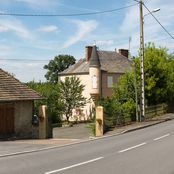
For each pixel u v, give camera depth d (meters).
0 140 27.34
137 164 14.00
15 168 13.60
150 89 43.47
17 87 31.11
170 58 49.44
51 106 49.44
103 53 63.12
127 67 62.53
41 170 13.00
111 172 12.40
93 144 21.72
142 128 31.98
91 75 55.97
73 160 15.27
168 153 16.84
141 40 36.72
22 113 30.77
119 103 36.25
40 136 29.66
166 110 48.44
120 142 22.17
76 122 51.94
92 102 55.91
